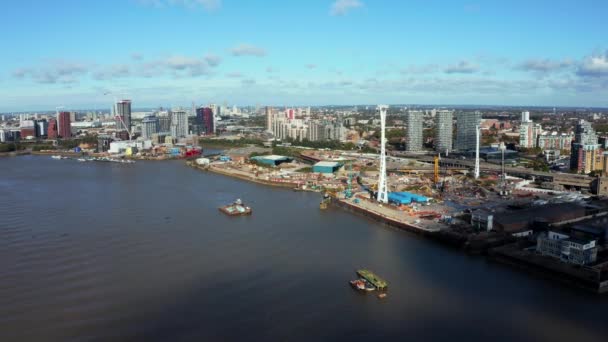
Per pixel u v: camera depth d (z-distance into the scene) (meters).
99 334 128.62
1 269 174.38
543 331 129.62
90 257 186.75
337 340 125.31
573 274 160.12
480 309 141.88
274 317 137.50
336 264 179.38
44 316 138.75
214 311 141.12
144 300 148.12
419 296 150.88
